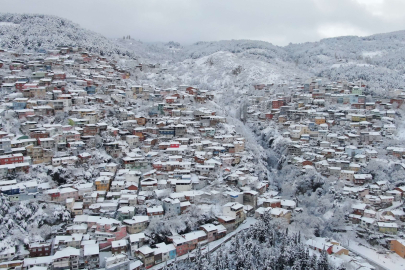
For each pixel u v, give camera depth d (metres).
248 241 144.62
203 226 161.88
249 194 190.50
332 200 194.12
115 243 141.88
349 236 169.50
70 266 130.00
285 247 140.50
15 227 144.75
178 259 142.75
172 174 198.25
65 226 153.50
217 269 131.38
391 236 165.12
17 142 190.00
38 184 170.62
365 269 136.38
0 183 160.88
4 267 125.19
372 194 198.75
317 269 131.38
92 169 191.88
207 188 194.12
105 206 163.88
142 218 157.62
